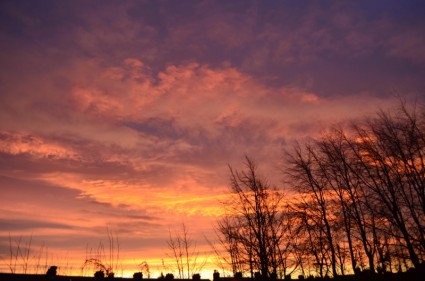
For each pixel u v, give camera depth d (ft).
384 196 110.93
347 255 119.14
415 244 102.27
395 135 115.03
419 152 111.14
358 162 119.65
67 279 67.97
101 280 72.54
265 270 99.96
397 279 98.84
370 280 104.27
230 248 104.06
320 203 122.72
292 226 111.96
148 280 79.56
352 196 119.24
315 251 115.55
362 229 113.29
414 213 105.91
